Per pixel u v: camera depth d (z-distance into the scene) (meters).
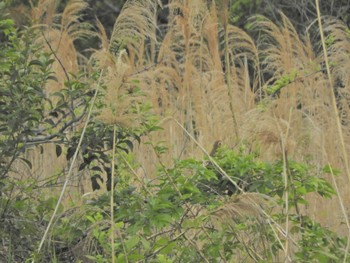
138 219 9.19
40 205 10.47
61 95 10.44
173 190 9.49
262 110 11.34
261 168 9.86
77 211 9.71
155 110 16.92
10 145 10.21
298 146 14.91
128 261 8.98
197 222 9.12
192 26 17.25
